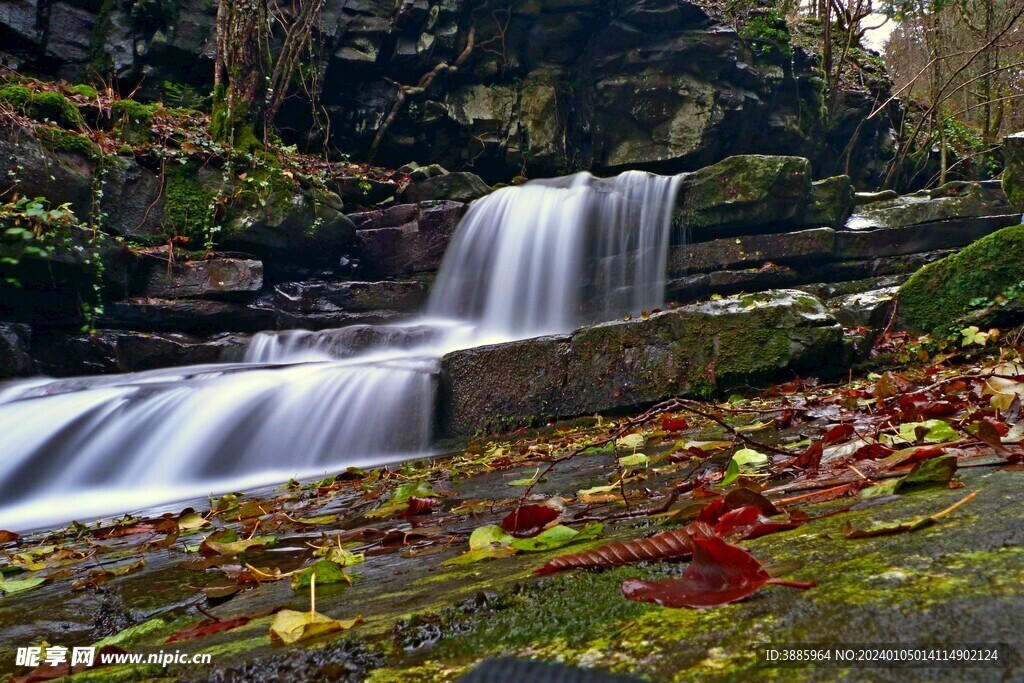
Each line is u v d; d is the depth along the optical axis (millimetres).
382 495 3803
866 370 6059
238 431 6512
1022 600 771
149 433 6309
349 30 13023
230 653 1266
